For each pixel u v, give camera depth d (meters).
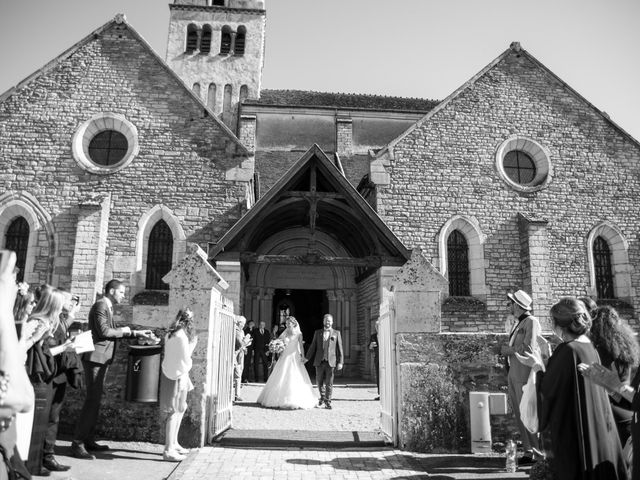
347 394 12.22
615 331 4.29
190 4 29.17
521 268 14.93
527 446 5.63
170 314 6.62
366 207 12.62
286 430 7.50
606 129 16.16
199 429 6.37
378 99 24.70
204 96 28.16
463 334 6.79
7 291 2.82
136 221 14.29
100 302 6.05
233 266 12.25
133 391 6.29
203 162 14.74
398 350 6.71
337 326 17.31
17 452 3.29
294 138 21.95
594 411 3.67
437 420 6.52
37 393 4.78
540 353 5.51
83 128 14.74
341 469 5.51
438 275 6.88
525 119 15.97
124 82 15.12
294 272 17.59
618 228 15.48
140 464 5.57
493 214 15.20
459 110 15.80
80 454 5.69
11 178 14.29
